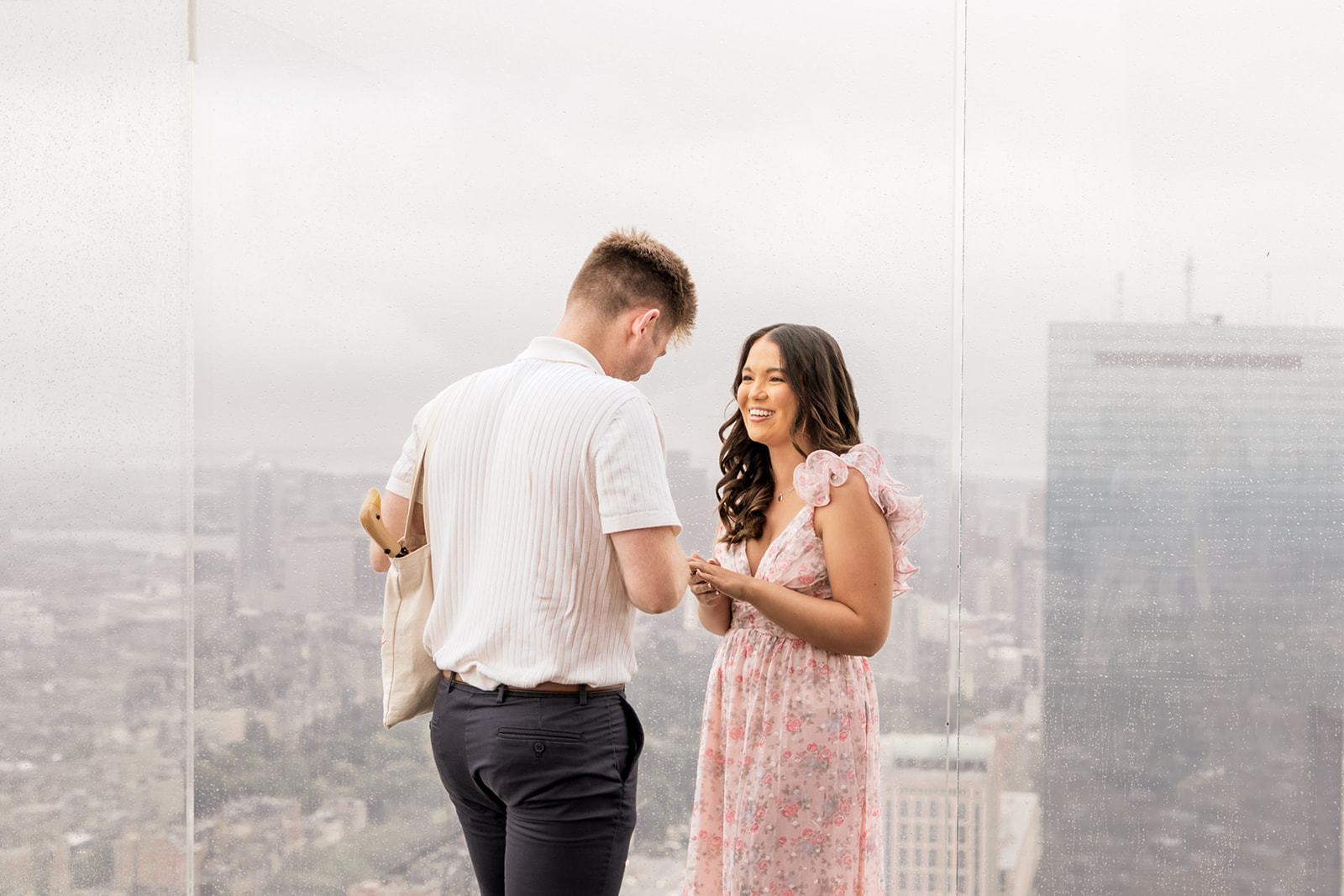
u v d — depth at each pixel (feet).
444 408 5.58
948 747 7.06
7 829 7.38
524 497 5.11
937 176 7.03
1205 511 6.79
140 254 7.55
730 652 6.23
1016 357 6.95
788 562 5.98
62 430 7.41
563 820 5.02
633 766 5.32
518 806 5.09
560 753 4.99
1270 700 6.73
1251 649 6.75
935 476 7.07
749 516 6.34
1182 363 6.80
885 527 5.92
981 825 7.02
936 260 7.04
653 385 7.38
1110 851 6.89
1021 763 6.98
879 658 7.14
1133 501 6.85
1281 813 6.73
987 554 7.00
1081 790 6.92
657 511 4.96
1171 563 6.83
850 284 7.14
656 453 5.13
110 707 7.55
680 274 5.77
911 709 7.11
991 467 6.98
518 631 5.06
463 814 5.65
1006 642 6.98
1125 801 6.88
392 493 5.90
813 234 7.17
